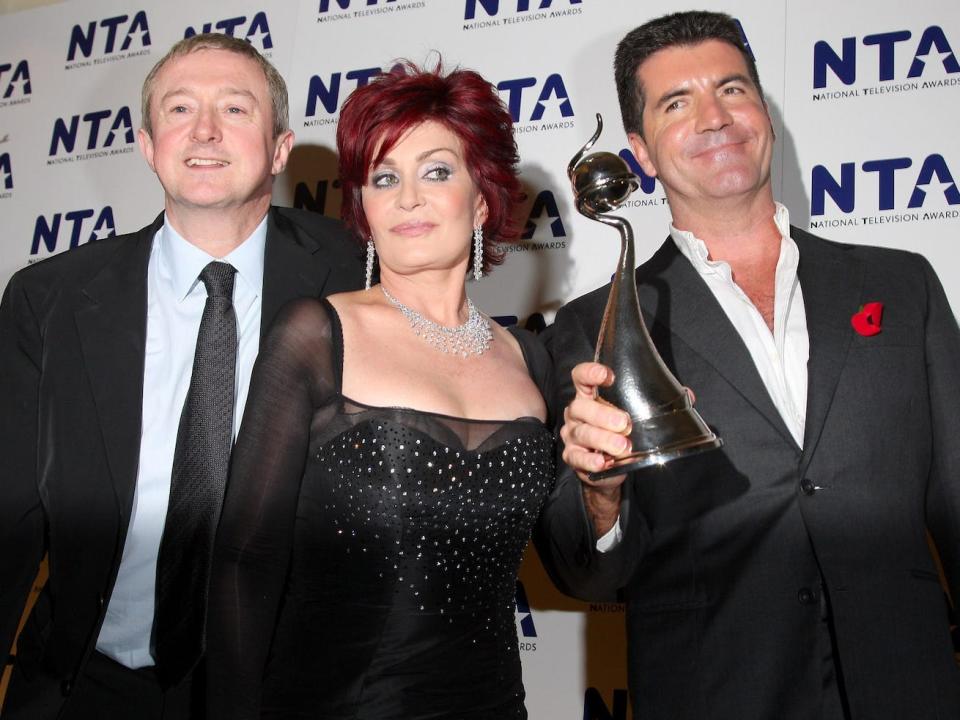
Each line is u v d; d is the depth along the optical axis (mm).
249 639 1683
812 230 2678
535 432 1873
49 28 3557
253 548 1707
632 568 1863
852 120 2686
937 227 2592
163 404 2195
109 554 2051
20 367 2189
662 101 2055
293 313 1821
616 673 2709
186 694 2041
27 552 2129
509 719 1794
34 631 2145
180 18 3400
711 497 1869
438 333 1914
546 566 1995
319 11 3225
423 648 1713
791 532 1813
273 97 2355
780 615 1785
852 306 1934
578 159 1627
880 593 1756
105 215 3371
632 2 2924
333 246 2389
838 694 1749
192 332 2252
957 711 1713
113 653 2141
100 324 2193
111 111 3430
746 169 1981
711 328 1943
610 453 1526
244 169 2238
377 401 1762
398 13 3135
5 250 3455
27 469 2141
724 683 1783
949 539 1841
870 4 2711
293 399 1750
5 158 3512
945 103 2631
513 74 3000
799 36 2750
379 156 1882
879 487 1803
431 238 1887
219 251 2297
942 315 1941
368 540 1719
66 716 2072
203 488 2078
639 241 2830
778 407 1909
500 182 1985
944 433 1854
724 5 2818
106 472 2086
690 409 1588
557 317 2141
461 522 1752
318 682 1693
